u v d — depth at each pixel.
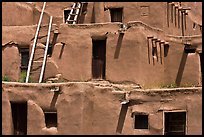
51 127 27.36
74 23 36.34
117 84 30.86
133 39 31.06
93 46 32.47
